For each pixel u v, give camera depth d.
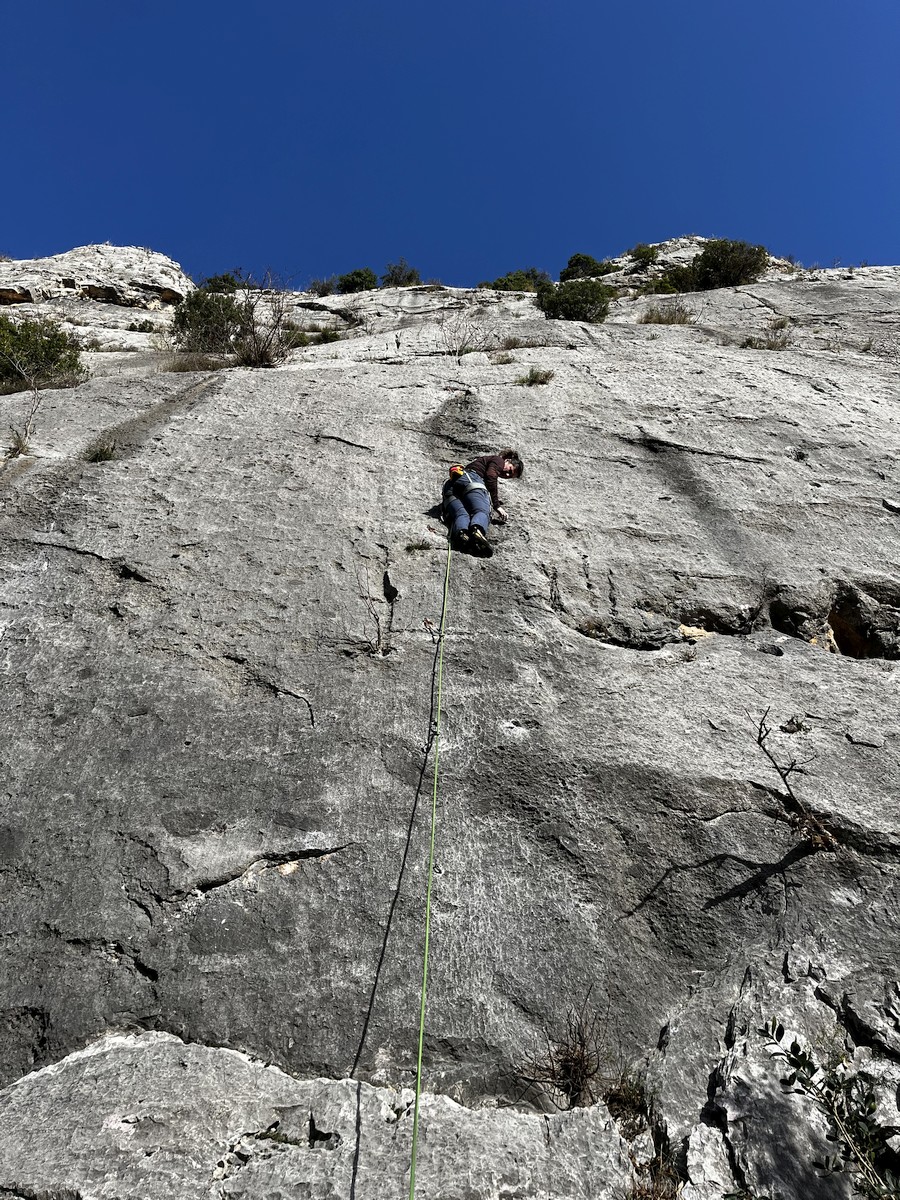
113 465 6.34
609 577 5.53
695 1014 3.13
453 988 3.15
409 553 5.60
